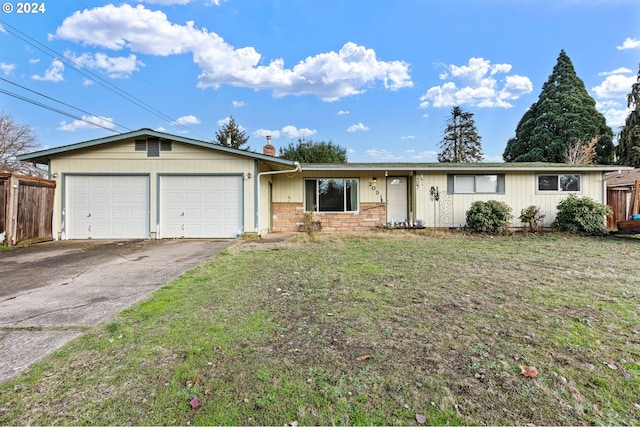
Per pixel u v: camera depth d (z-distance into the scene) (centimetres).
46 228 912
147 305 352
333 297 382
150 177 969
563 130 2366
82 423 169
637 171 1666
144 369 221
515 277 481
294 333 281
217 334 277
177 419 174
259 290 412
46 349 248
